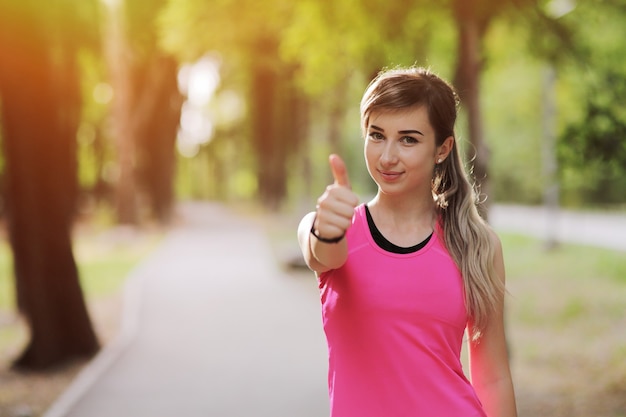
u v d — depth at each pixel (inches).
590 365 367.6
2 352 432.5
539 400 306.3
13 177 390.6
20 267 392.2
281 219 1857.8
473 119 328.8
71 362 396.8
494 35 435.5
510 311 537.6
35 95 381.4
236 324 500.7
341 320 86.4
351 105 850.1
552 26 342.3
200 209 2849.4
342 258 80.1
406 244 87.2
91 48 783.7
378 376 84.9
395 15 334.6
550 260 810.8
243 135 2459.4
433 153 87.0
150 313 549.3
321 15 368.2
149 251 1072.8
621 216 1428.4
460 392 85.7
